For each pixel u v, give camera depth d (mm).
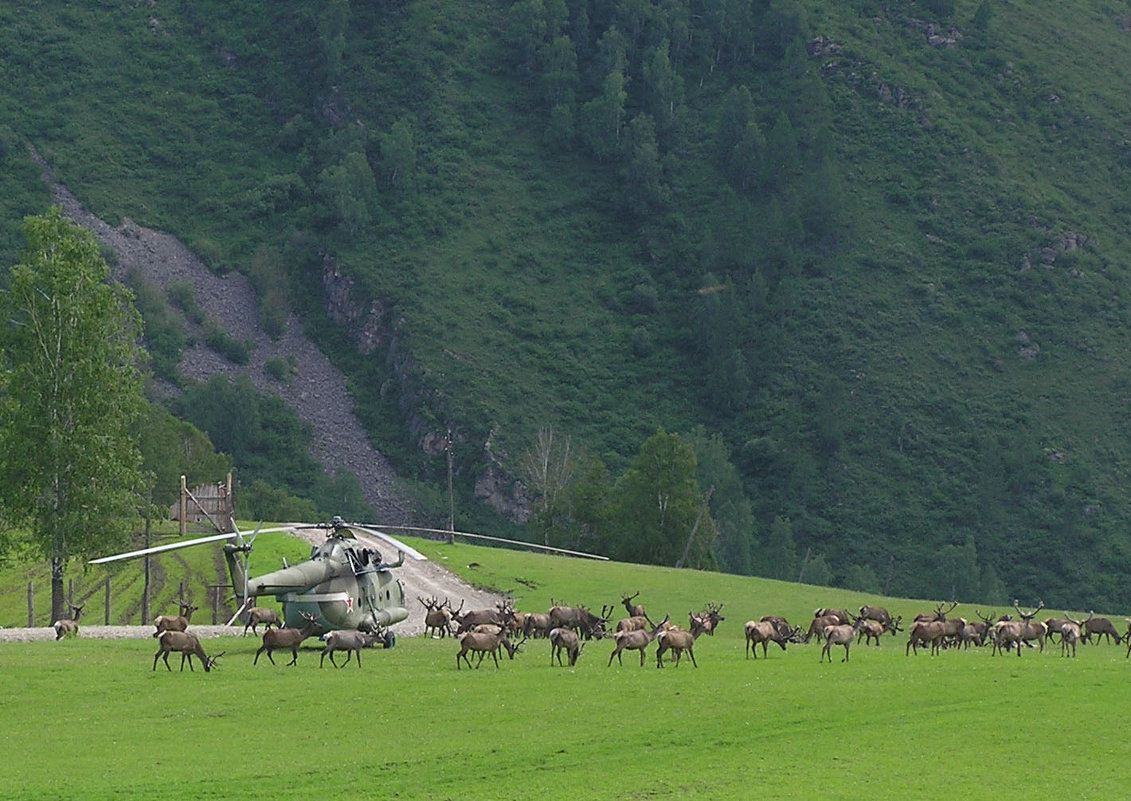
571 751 82062
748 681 102562
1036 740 85625
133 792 73250
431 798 72688
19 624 189750
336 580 122062
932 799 73188
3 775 76375
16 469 166125
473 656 117750
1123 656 128125
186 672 105938
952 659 116938
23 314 175500
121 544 170500
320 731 86438
